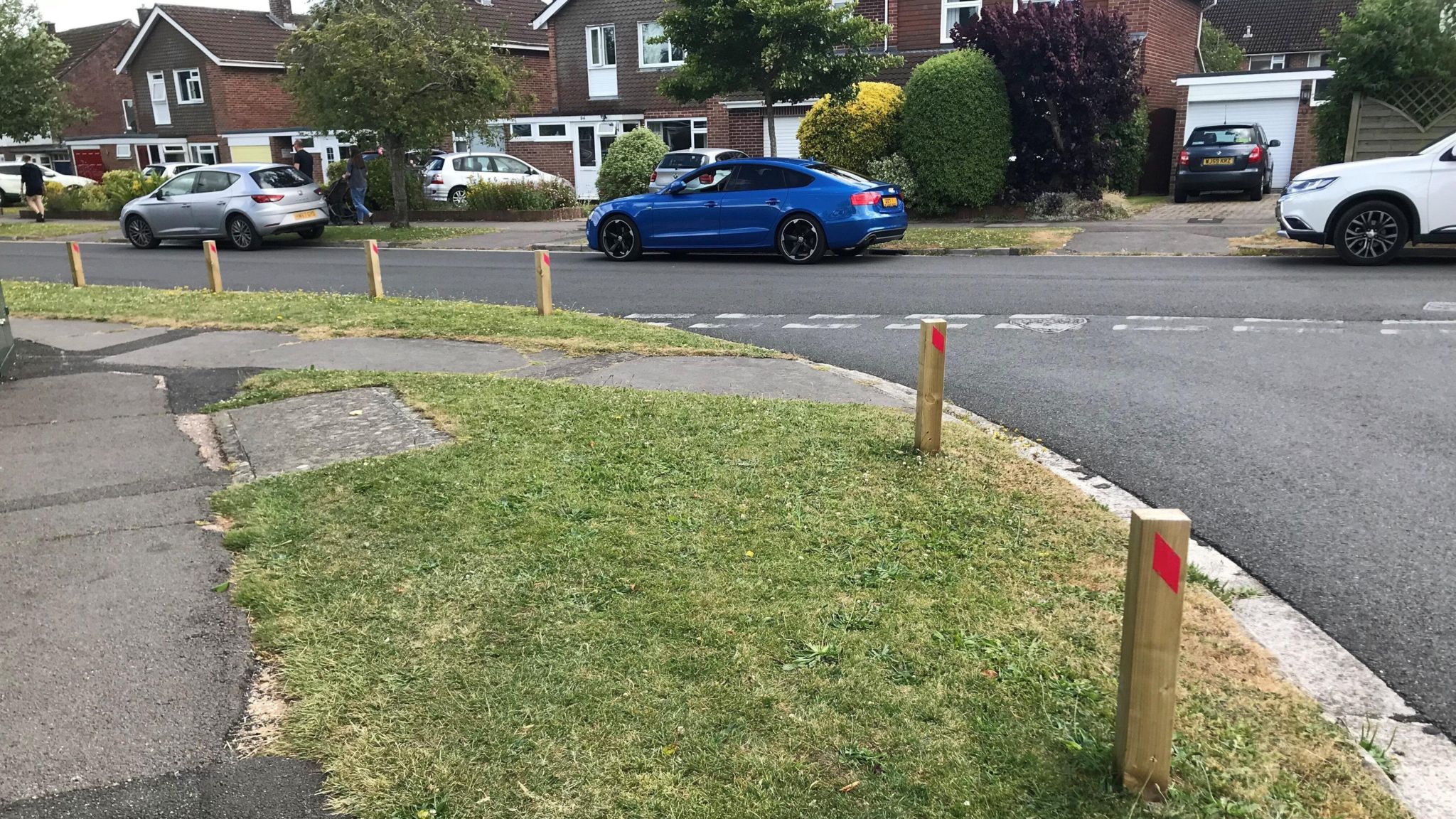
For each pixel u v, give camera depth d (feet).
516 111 106.32
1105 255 47.44
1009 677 10.41
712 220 51.34
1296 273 39.34
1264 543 14.48
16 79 93.91
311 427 20.16
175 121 138.41
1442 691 10.73
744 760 9.09
